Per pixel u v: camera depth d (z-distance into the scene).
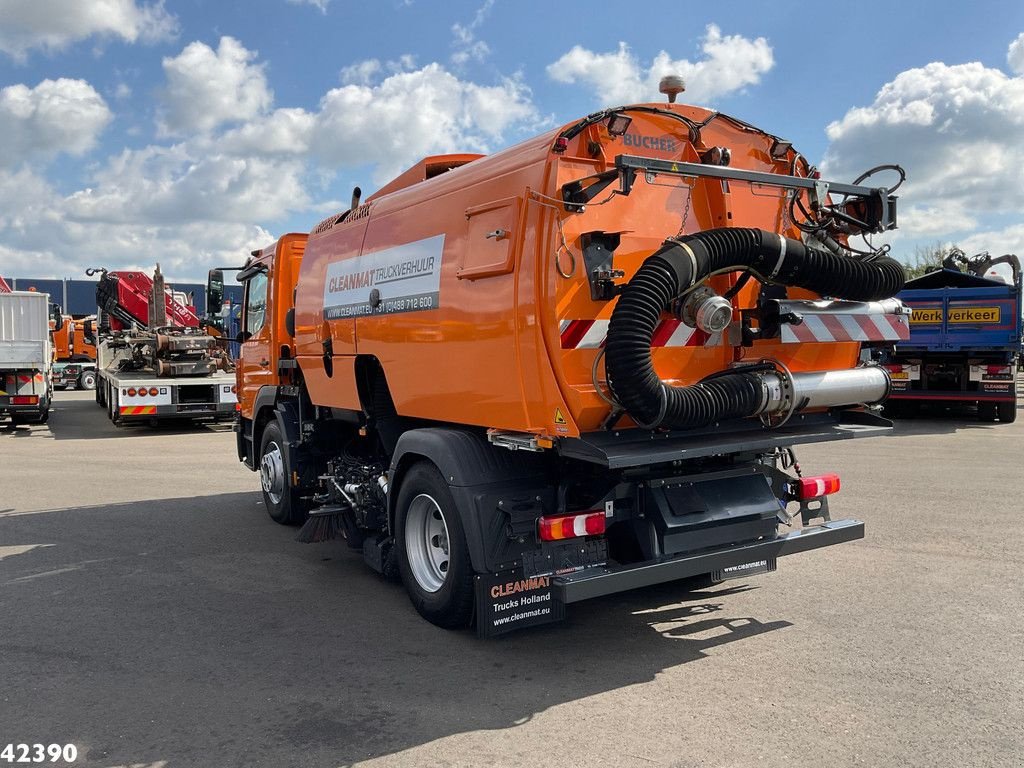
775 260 4.03
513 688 3.83
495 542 4.14
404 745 3.28
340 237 6.00
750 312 4.25
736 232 3.93
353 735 3.37
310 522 5.86
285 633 4.60
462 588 4.35
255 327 8.20
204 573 5.85
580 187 3.73
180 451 12.81
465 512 4.20
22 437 14.87
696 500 4.34
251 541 6.82
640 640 4.45
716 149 4.31
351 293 5.70
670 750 3.20
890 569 5.66
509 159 4.16
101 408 21.58
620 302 3.70
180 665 4.13
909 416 16.23
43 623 4.78
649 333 3.69
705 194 4.37
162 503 8.46
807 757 3.12
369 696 3.75
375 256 5.38
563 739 3.31
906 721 3.42
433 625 4.72
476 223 4.29
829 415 4.97
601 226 3.95
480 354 4.23
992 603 4.93
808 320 4.18
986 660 4.06
